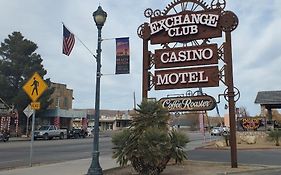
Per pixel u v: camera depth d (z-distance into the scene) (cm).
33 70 6003
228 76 1791
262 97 4606
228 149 2961
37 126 6094
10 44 6112
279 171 1605
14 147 3234
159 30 1962
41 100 5844
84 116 7569
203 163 1844
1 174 1464
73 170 1588
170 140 1402
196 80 1861
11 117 5541
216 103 1825
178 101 1892
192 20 1906
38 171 1554
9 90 5841
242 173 1543
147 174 1377
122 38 1609
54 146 3453
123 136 1403
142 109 1488
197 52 1875
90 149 3108
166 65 1933
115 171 1565
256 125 4175
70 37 1797
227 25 1827
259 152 2688
